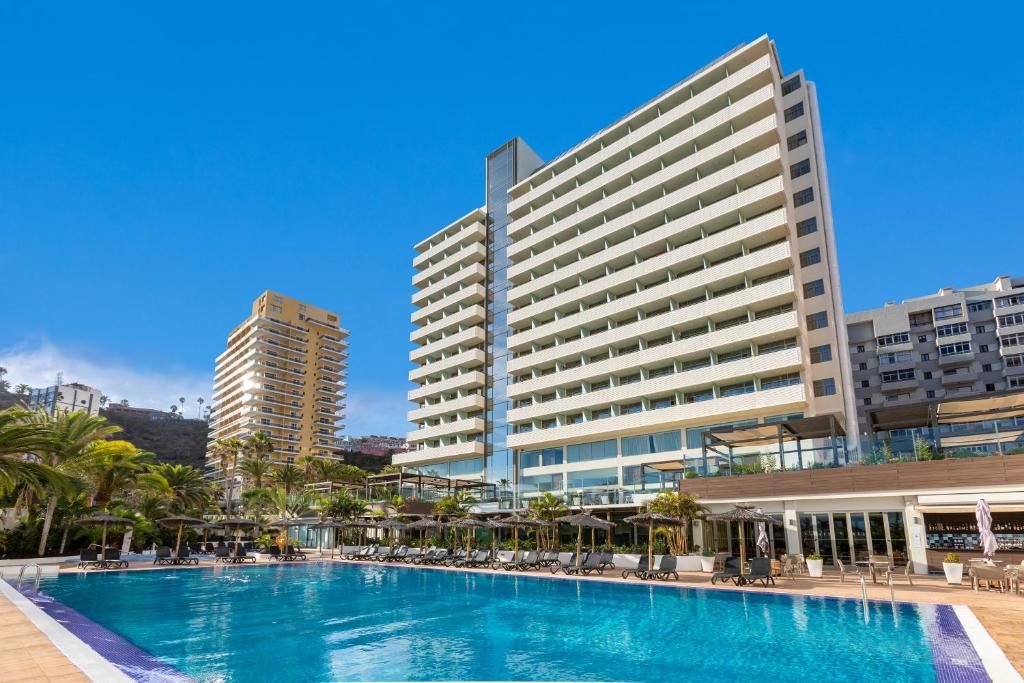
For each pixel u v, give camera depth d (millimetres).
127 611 15836
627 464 49562
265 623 14258
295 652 11102
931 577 20766
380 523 32781
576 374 54312
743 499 26469
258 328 138250
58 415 34719
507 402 64562
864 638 11211
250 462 85250
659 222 54312
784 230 44594
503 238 71625
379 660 10453
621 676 9258
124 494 42594
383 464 155500
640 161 55688
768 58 48125
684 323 48281
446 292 77688
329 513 46156
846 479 23922
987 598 15180
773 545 25312
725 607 15398
